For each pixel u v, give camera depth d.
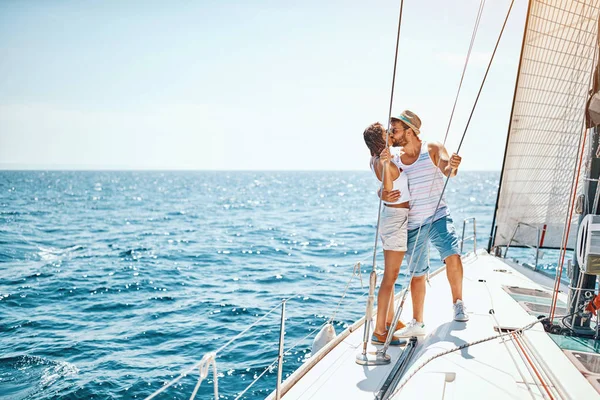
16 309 12.34
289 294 13.04
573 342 3.59
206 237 27.72
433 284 5.61
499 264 6.64
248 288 14.18
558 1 5.37
